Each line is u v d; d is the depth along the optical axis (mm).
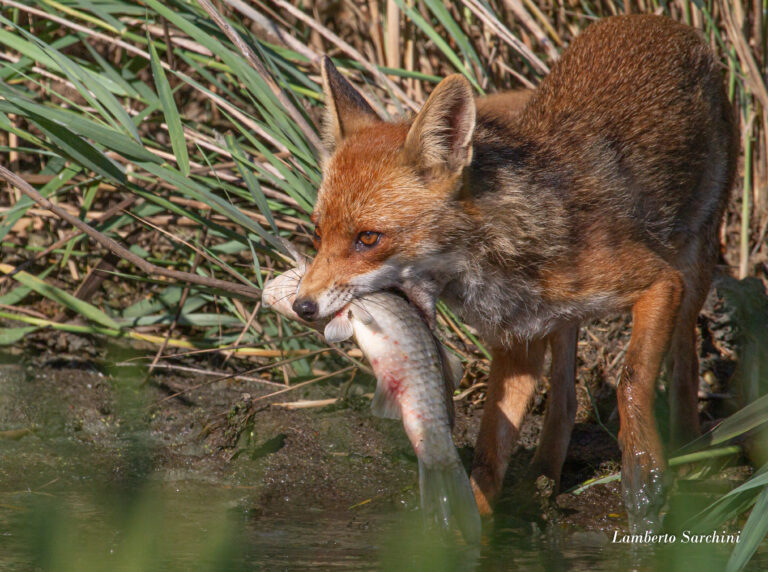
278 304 7691
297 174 9633
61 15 11594
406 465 9086
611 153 8531
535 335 8219
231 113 11695
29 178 10602
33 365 10477
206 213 11016
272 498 8336
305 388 10516
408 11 10594
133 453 9062
